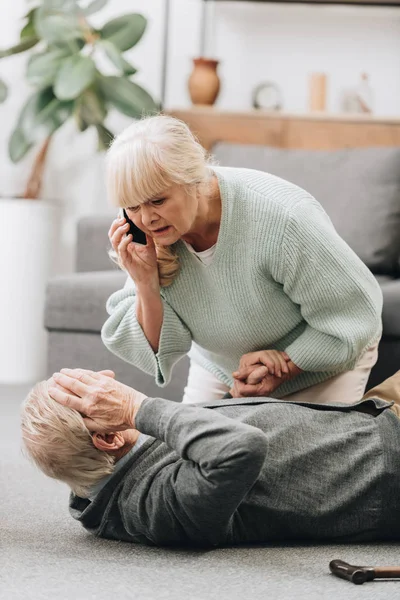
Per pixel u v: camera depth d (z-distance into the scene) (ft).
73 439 7.64
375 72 18.10
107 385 7.59
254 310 8.79
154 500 7.54
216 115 16.98
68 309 13.93
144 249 8.50
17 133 17.42
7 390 16.99
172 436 7.32
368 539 8.05
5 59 19.20
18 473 10.72
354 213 14.32
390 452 7.91
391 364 12.23
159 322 8.96
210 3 18.53
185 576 7.11
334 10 18.13
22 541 8.04
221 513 7.33
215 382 9.87
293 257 8.47
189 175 7.76
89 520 8.10
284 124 16.79
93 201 19.25
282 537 7.98
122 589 6.81
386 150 14.62
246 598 6.64
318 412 8.07
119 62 16.87
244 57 18.48
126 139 7.81
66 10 17.10
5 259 17.78
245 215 8.46
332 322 8.75
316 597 6.66
